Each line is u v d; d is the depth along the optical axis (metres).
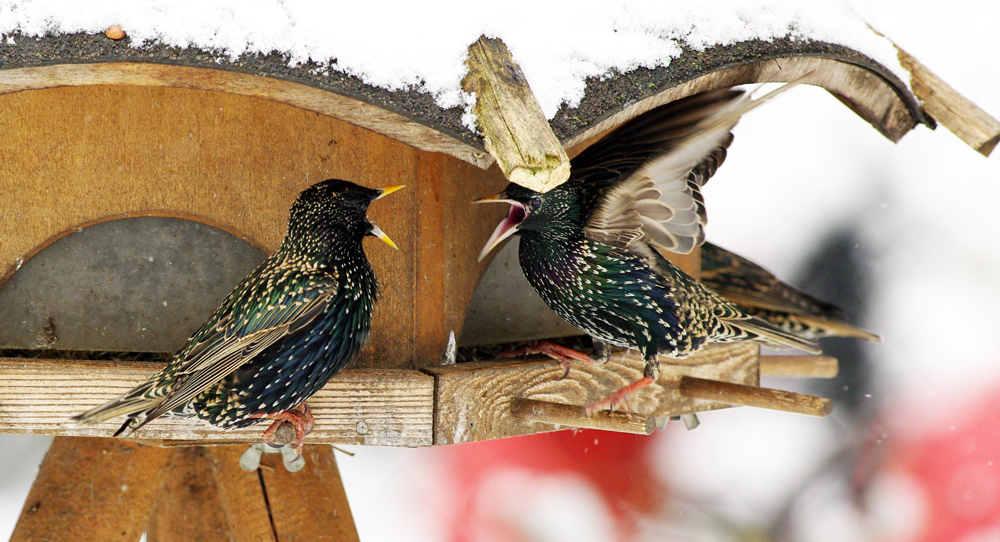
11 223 6.62
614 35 6.29
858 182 12.52
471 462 11.48
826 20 7.29
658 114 7.27
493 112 5.44
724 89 6.68
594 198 7.36
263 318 6.41
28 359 6.31
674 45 6.46
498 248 7.85
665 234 7.32
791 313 10.20
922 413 10.82
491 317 8.36
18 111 6.61
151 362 6.68
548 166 5.12
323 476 8.68
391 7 5.83
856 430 10.99
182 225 7.02
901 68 7.50
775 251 12.41
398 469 11.79
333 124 7.09
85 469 8.09
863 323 11.52
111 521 7.98
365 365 7.13
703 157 6.36
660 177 6.58
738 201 12.88
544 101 5.85
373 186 7.16
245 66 5.46
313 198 6.71
